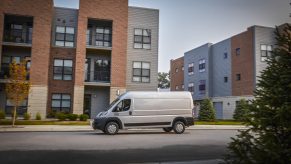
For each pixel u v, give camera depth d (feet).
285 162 16.81
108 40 97.40
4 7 85.40
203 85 149.79
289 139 17.16
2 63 89.86
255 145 18.71
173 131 62.69
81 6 90.38
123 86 90.33
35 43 86.84
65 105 92.53
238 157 19.39
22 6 86.84
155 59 96.94
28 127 64.34
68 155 31.04
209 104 106.83
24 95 70.54
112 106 55.62
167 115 57.57
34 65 86.07
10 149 34.76
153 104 57.26
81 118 83.15
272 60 19.06
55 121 80.43
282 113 16.75
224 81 135.44
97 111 94.53
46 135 51.39
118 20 92.53
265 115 18.16
